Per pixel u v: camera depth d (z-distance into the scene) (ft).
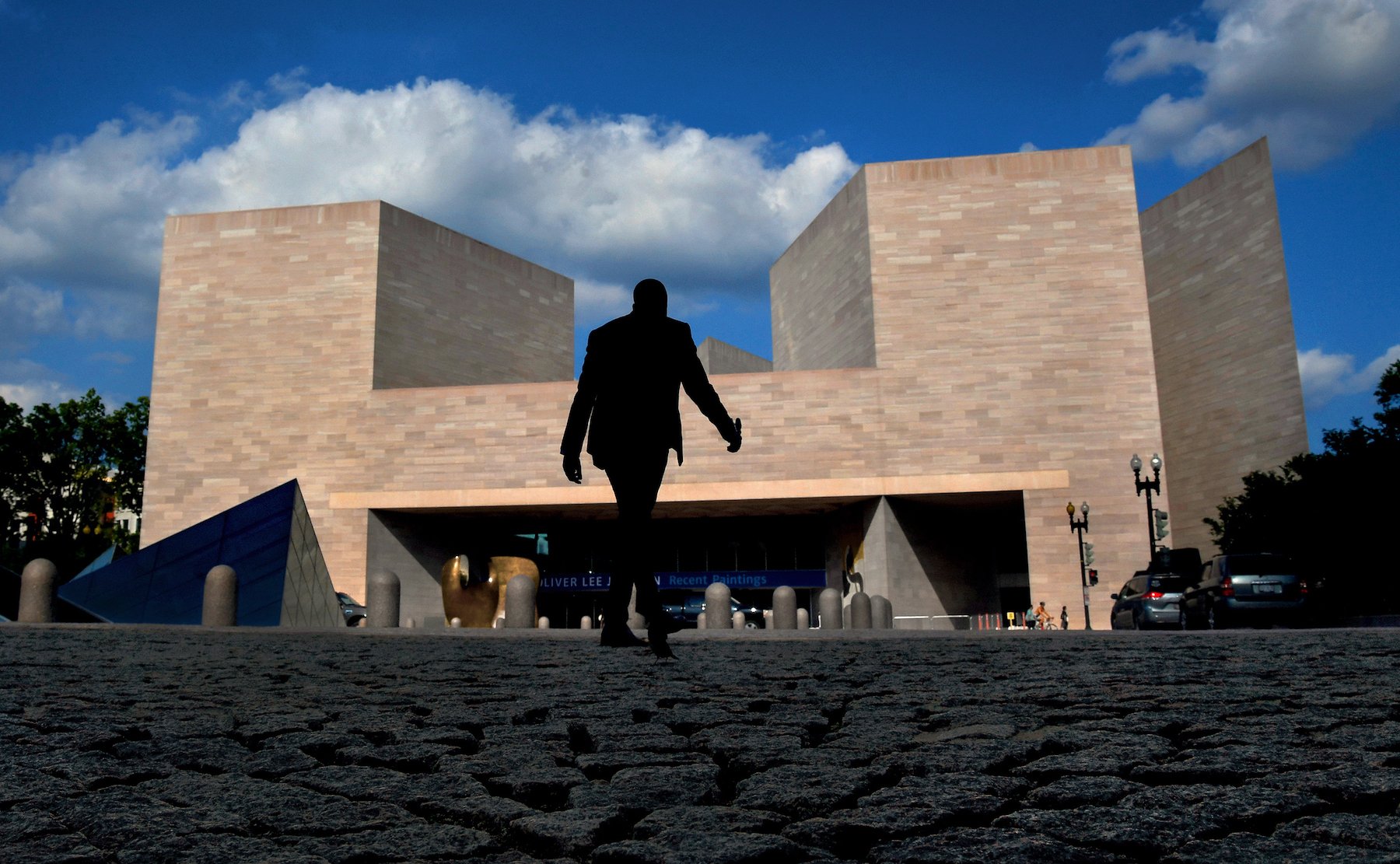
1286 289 165.07
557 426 168.96
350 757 10.80
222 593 67.82
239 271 179.52
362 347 174.70
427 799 8.66
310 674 21.95
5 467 196.44
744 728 12.47
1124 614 93.66
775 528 192.54
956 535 175.83
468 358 191.31
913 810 7.88
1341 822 7.18
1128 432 158.92
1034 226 164.86
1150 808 7.76
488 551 192.44
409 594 175.32
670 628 25.11
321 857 6.85
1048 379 161.27
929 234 166.20
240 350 177.47
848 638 39.99
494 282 198.18
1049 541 157.28
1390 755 9.72
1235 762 9.55
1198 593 84.23
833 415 163.53
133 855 6.89
